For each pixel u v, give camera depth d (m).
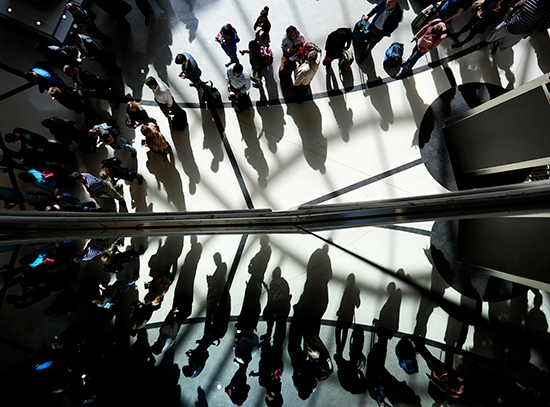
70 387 4.34
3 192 5.36
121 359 4.59
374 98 6.52
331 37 5.49
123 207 6.59
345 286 4.57
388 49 6.41
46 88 5.68
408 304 4.73
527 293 4.70
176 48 6.88
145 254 4.56
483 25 5.76
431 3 6.47
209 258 4.56
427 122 6.38
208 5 6.91
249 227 4.02
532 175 5.71
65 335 4.40
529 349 4.58
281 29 6.81
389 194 6.30
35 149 5.65
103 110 6.78
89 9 6.62
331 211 3.91
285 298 4.57
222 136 6.65
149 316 4.61
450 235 4.86
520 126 4.68
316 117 6.56
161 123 6.71
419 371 4.61
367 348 4.60
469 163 5.91
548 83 4.15
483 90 6.35
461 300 4.73
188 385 4.63
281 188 6.48
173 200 6.58
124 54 6.86
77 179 5.37
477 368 4.62
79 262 4.46
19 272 4.07
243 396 4.45
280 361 4.54
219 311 4.64
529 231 4.29
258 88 6.65
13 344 4.21
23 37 6.75
